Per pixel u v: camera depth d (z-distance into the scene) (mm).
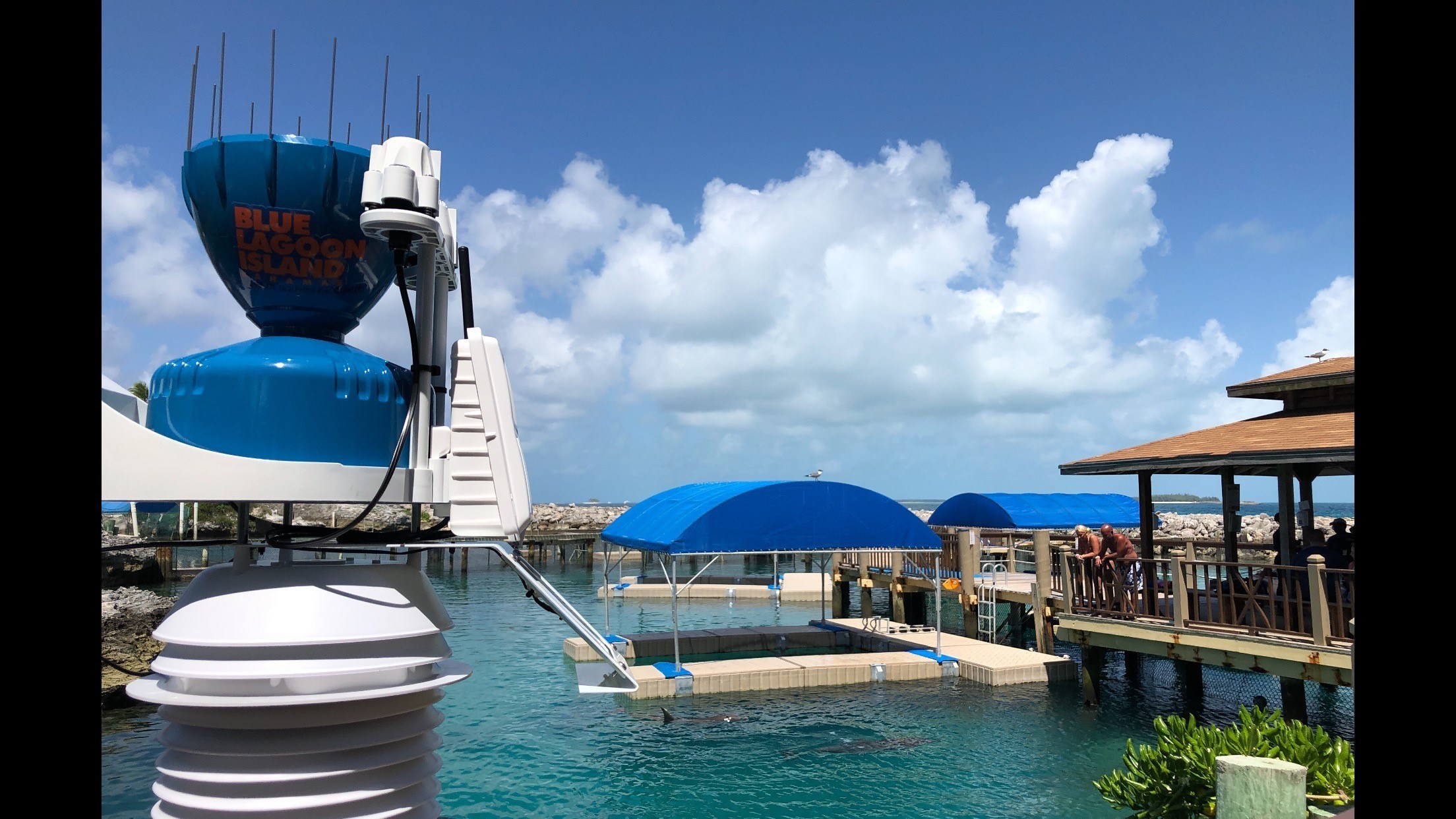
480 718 15383
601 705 16359
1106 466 15242
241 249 2738
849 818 10664
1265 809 6242
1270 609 12508
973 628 22625
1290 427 13422
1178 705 16234
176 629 2490
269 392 2520
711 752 13438
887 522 19875
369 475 2609
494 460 2855
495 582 41125
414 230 2627
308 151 2727
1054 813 10758
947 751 13414
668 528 19406
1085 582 15867
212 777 2387
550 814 10859
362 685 2551
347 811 2465
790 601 35750
